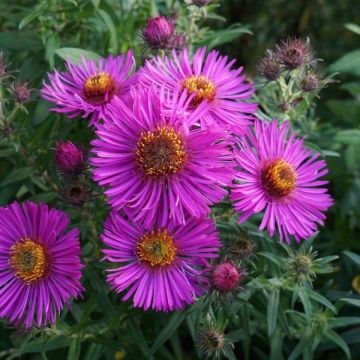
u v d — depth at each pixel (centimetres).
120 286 18
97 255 22
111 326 22
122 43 28
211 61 22
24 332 20
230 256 20
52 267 19
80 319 23
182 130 18
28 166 24
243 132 20
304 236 19
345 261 29
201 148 18
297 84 23
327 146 31
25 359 26
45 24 28
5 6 32
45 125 24
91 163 18
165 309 18
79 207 20
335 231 31
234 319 24
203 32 28
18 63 28
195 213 18
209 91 21
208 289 19
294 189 20
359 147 31
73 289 18
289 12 46
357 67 33
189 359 28
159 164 18
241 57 46
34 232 19
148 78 20
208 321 21
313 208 20
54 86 21
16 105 22
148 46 23
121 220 18
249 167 19
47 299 19
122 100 20
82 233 20
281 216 19
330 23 47
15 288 19
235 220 23
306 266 21
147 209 18
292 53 22
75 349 22
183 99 18
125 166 18
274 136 20
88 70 22
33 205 19
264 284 22
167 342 29
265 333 26
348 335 24
